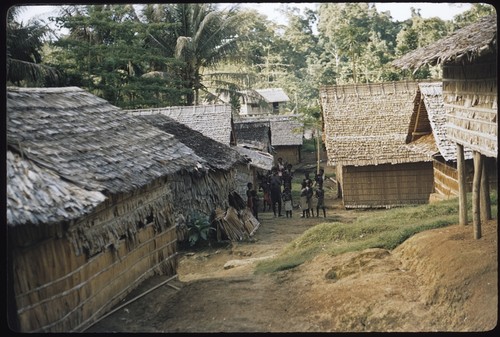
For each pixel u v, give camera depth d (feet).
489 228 35.70
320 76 148.05
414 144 59.52
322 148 140.67
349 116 78.59
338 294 30.99
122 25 89.71
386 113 78.07
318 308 30.07
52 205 22.07
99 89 86.48
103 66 86.84
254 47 153.89
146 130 38.47
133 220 31.42
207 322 28.89
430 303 28.09
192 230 53.57
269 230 62.90
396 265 34.42
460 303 26.53
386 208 75.41
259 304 31.53
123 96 91.86
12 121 26.89
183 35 106.22
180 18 105.29
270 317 29.58
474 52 26.71
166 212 37.04
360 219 50.47
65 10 86.33
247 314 30.09
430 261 31.55
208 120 83.71
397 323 27.04
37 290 22.67
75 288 25.27
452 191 56.85
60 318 24.02
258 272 38.40
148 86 90.12
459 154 37.14
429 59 30.07
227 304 31.65
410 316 27.27
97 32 93.45
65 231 24.25
